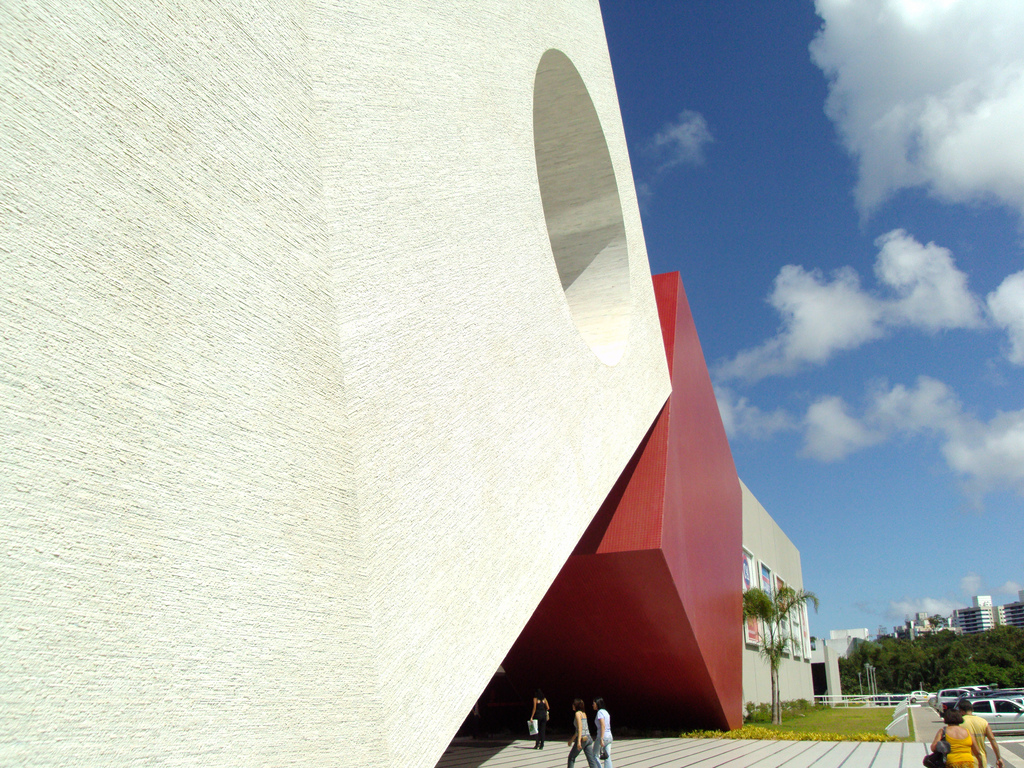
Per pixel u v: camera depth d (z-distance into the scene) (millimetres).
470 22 7379
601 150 12180
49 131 2842
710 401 19328
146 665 2812
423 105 6020
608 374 10336
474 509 5625
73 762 2480
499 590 5793
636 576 12461
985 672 63688
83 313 2850
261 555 3465
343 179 4707
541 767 10195
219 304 3514
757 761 11445
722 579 17547
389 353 4816
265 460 3609
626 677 15109
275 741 3314
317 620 3719
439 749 4516
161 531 2992
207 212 3541
